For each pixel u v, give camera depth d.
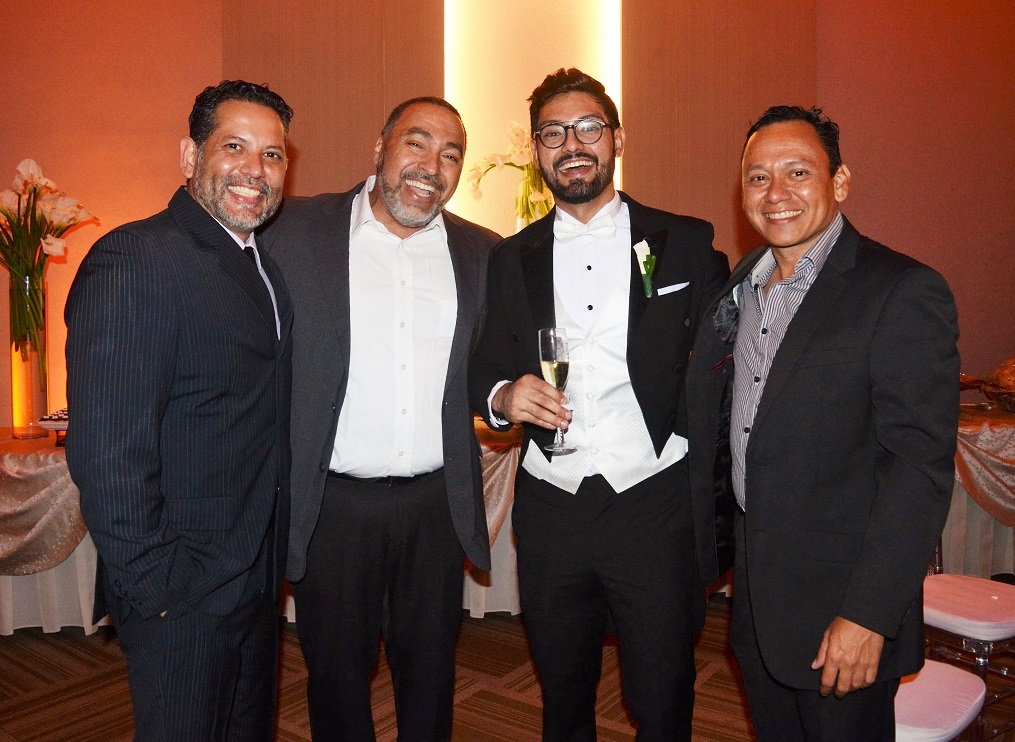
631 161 4.68
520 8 4.59
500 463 3.19
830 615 1.45
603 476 1.91
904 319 1.38
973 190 4.86
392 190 1.97
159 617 1.49
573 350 1.96
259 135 1.61
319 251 1.98
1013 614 2.22
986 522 3.47
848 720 1.48
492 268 2.15
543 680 2.01
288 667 3.07
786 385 1.48
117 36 4.24
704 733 2.55
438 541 2.07
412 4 4.46
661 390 1.91
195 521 1.53
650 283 1.93
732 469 1.70
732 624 1.75
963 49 4.81
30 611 3.30
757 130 1.61
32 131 4.16
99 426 1.39
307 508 1.92
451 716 2.13
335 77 4.42
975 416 3.59
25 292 3.26
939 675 1.93
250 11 4.35
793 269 1.62
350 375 1.99
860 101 4.84
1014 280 4.91
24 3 4.12
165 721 1.48
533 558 1.97
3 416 4.15
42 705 2.73
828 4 4.86
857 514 1.46
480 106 4.58
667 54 4.71
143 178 4.28
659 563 1.88
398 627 2.08
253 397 1.61
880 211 4.84
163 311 1.45
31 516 3.05
